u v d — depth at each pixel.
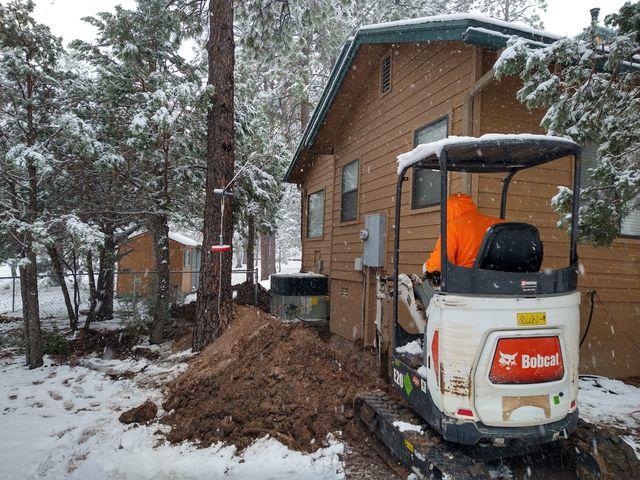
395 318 4.27
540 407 3.01
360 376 5.31
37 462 4.08
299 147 11.70
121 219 9.52
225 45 8.39
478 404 2.97
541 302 3.06
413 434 3.40
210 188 8.22
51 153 7.91
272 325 6.24
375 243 7.84
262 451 4.10
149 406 5.07
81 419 5.14
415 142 7.27
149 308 10.24
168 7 9.54
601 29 5.26
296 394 4.77
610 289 6.48
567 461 3.42
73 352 8.46
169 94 8.05
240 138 11.49
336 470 3.78
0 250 9.18
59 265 10.22
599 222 4.63
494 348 2.98
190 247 21.31
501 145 3.36
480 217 3.75
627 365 6.57
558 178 6.10
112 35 8.55
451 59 6.32
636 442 4.25
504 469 3.42
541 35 5.48
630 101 4.48
